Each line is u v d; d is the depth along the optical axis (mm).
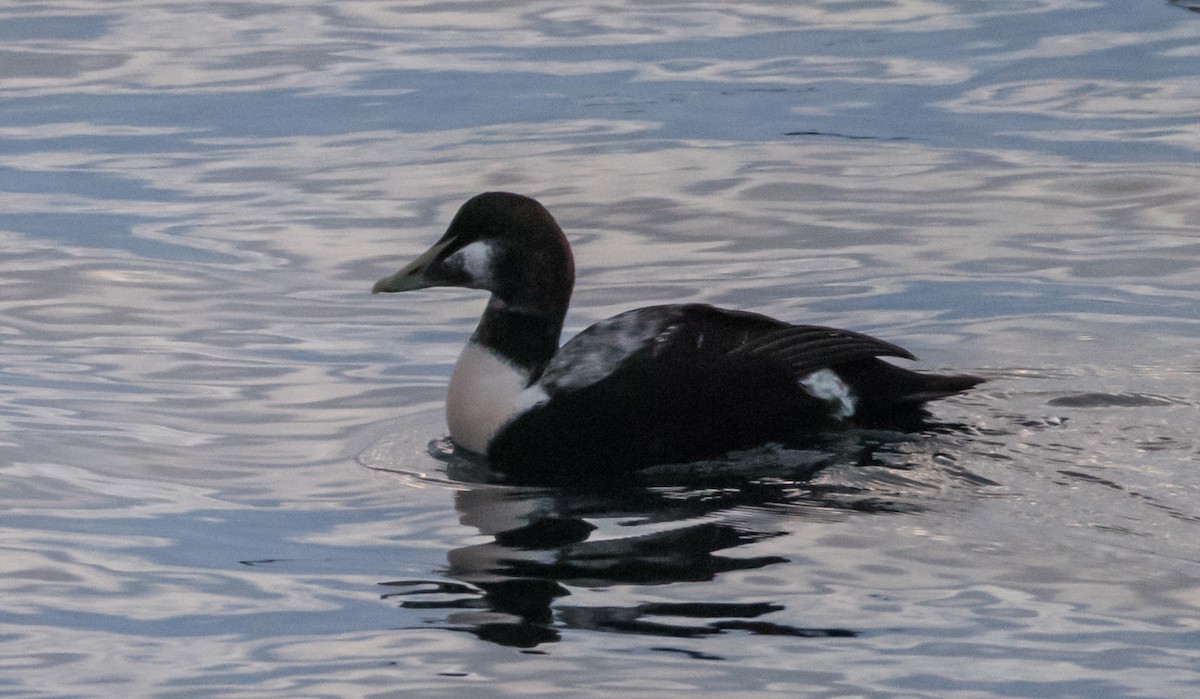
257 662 7836
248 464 10508
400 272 10930
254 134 18312
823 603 8195
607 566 8719
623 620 8078
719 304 13469
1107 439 10156
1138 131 17734
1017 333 12516
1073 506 9211
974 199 15938
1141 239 14727
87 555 9141
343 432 11047
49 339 12773
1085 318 12812
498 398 10602
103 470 10391
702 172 16844
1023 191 16125
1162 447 9984
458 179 16719
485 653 7801
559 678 7520
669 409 10250
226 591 8648
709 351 10383
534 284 10742
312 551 9141
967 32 21750
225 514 9711
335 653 7883
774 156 17312
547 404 10422
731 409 10273
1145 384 11164
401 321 13258
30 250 14812
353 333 12969
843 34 21938
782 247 14812
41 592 8680
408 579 8688
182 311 13398
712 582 8477
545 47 21672
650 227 15391
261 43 21922
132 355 12461
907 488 9570
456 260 10820
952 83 19656
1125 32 21281
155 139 18172
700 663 7629
